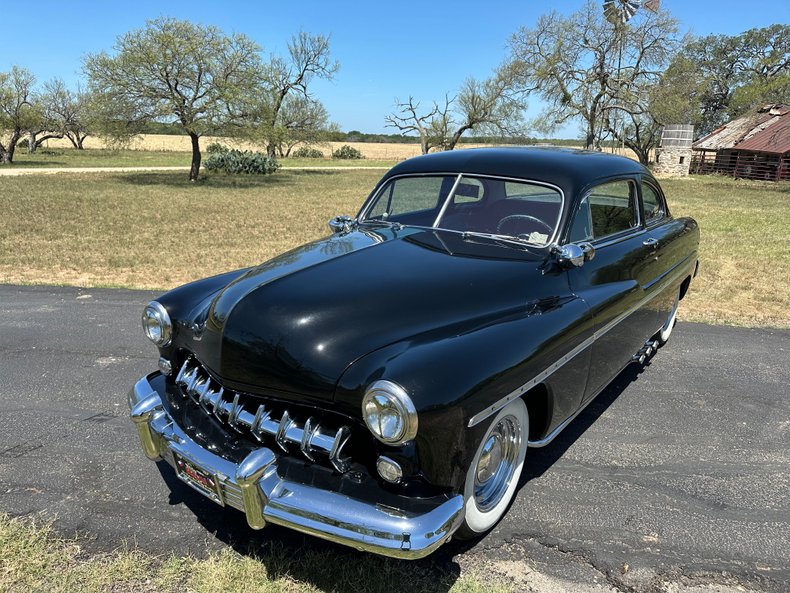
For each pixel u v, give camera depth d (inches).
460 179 142.7
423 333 97.3
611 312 130.9
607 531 110.7
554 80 1662.2
